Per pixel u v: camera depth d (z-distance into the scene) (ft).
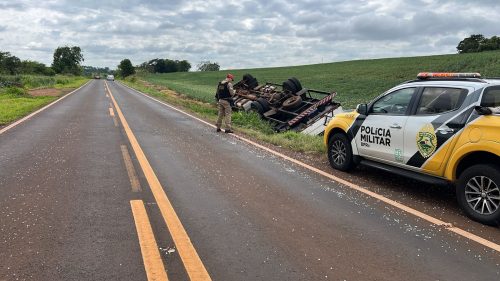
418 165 20.99
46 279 12.23
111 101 87.25
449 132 19.24
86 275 12.50
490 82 19.10
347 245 15.25
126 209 18.45
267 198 20.84
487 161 18.57
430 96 21.11
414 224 17.63
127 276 12.50
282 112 53.16
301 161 30.25
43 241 14.87
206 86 209.77
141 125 48.16
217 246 14.85
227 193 21.53
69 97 96.84
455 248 15.25
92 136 38.88
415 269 13.50
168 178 24.13
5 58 286.25
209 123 52.95
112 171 25.43
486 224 17.75
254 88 65.41
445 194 22.40
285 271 13.12
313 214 18.57
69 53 511.40
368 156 24.56
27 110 60.18
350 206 19.85
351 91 136.98
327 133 28.17
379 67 223.92
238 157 31.09
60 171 25.13
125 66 496.64
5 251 14.03
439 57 231.71
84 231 15.84
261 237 15.79
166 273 12.76
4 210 18.04
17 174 24.23
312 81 185.16
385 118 23.17
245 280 12.47
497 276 13.16
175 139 38.68
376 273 13.15
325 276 12.85
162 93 127.65
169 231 16.07
